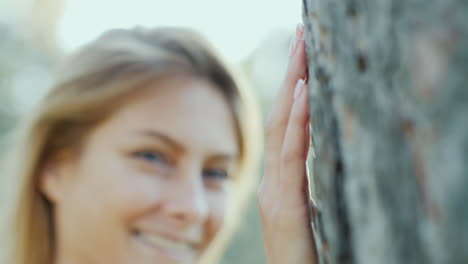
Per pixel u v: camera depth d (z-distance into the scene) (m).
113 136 0.94
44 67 4.47
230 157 1.05
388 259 0.28
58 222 1.02
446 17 0.23
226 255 3.37
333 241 0.36
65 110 0.96
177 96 0.95
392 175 0.27
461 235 0.21
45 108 0.98
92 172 0.95
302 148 0.51
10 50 4.27
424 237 0.24
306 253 0.49
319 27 0.38
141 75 0.92
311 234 0.50
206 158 0.98
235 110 1.05
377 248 0.29
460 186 0.21
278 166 0.54
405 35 0.25
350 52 0.32
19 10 4.56
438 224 0.23
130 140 0.93
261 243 3.47
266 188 0.54
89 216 0.95
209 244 1.03
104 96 0.92
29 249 1.05
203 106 0.98
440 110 0.23
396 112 0.26
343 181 0.34
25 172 1.03
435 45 0.23
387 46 0.27
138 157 0.93
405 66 0.25
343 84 0.33
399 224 0.26
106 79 0.94
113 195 0.92
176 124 0.94
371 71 0.29
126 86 0.92
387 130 0.27
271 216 0.52
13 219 1.07
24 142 1.04
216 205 1.02
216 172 1.03
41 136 1.00
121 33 1.05
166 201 0.92
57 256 1.03
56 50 4.72
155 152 0.94
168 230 0.93
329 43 0.36
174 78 0.96
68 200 0.99
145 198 0.92
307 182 0.51
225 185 1.05
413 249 0.25
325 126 0.37
